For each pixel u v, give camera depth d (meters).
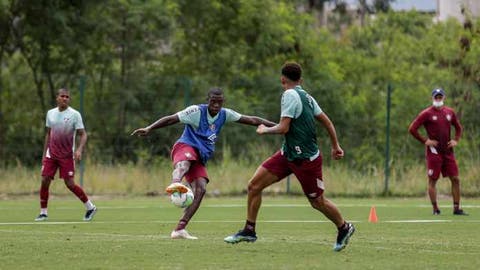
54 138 45.81
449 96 77.19
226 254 29.00
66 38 84.75
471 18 79.62
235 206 57.25
